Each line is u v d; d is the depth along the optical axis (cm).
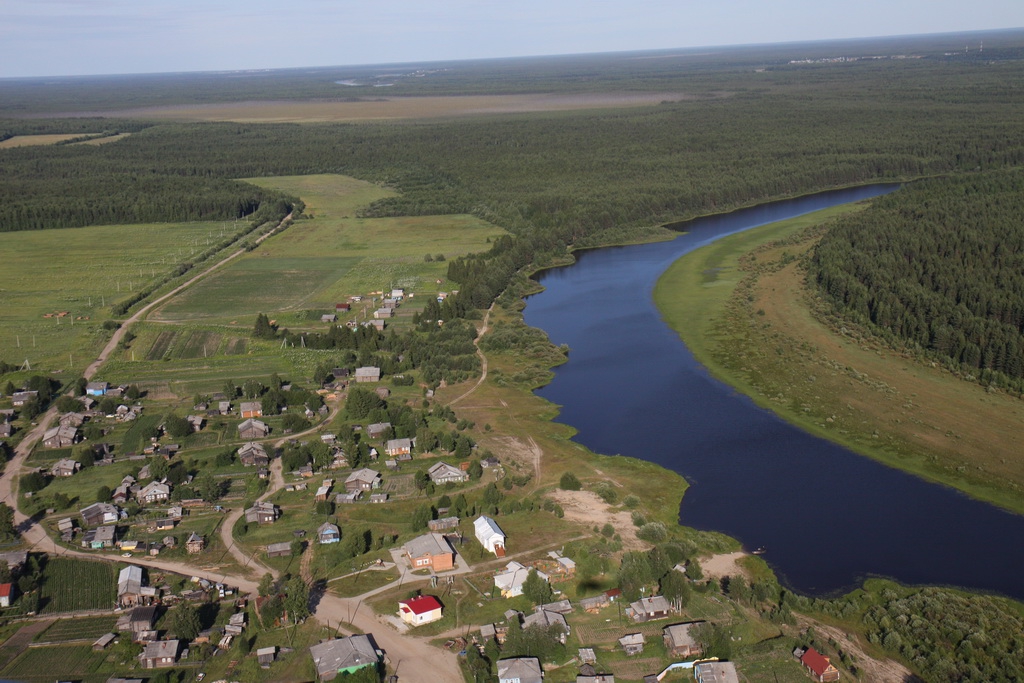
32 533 14488
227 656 11475
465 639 11700
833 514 14750
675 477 16175
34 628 12119
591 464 16788
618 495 15488
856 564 13325
